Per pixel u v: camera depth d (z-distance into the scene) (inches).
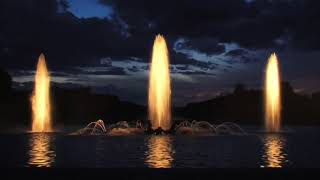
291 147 1529.3
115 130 2404.0
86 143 1696.6
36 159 1163.9
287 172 814.5
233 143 1701.5
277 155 1264.8
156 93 2501.2
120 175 794.8
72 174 803.4
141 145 1594.5
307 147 1525.6
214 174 802.8
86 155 1256.8
